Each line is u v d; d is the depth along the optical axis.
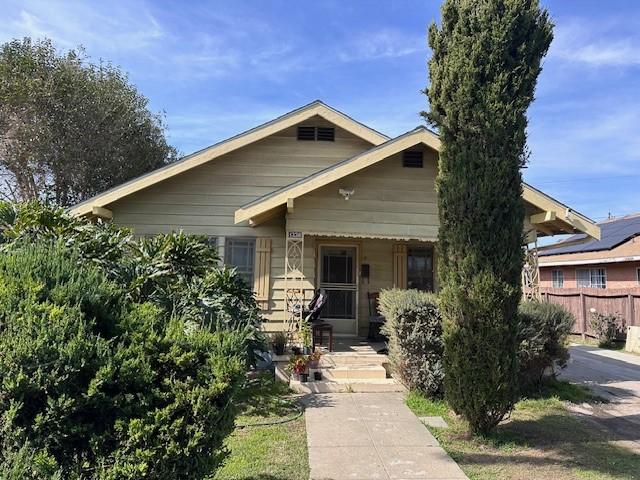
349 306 11.51
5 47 17.64
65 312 2.79
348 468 4.64
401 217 9.45
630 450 5.40
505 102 5.61
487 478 4.50
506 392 5.48
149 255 7.29
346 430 5.82
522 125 5.68
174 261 7.55
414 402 7.03
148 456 2.71
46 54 17.97
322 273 11.55
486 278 5.46
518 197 5.65
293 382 7.93
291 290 9.59
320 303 9.54
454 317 5.67
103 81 19.50
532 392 7.81
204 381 3.00
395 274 11.56
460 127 5.71
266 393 7.53
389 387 7.83
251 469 4.55
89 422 2.75
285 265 9.49
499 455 5.12
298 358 8.06
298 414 6.52
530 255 9.73
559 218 9.38
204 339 3.17
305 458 4.89
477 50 5.62
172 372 2.99
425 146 9.44
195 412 2.88
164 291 6.60
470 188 5.59
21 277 2.90
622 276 19.36
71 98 17.98
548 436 5.82
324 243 11.60
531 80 5.73
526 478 4.51
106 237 6.41
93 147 18.64
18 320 2.64
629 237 19.28
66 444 2.68
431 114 5.92
